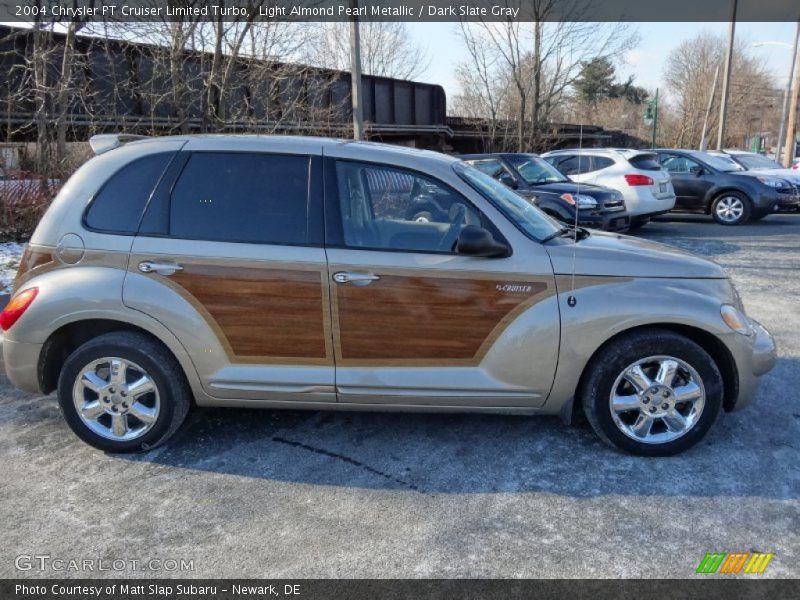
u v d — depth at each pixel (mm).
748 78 59594
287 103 12172
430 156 3680
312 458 3594
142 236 3486
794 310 6562
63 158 9594
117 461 3570
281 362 3498
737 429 3883
